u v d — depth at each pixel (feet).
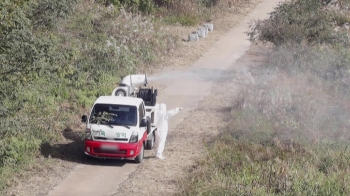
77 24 197.47
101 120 116.47
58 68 116.47
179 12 263.90
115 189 104.99
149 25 224.12
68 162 117.39
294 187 101.04
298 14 198.39
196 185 103.50
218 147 125.39
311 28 196.13
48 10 130.93
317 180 105.09
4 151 107.65
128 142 114.42
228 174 109.09
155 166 116.78
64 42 174.81
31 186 104.53
